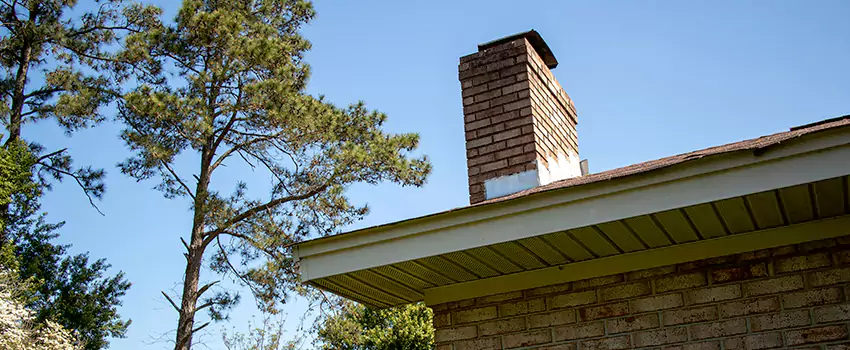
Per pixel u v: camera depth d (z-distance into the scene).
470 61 6.84
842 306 3.86
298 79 17.25
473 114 6.58
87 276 22.61
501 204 3.98
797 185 3.42
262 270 16.31
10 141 19.44
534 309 4.62
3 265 18.36
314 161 16.83
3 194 18.06
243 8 17.88
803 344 3.88
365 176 16.67
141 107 15.55
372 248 4.27
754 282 4.10
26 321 17.22
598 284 4.49
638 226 4.02
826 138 3.38
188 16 16.66
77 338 19.98
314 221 16.81
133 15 19.03
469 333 4.76
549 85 6.88
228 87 17.20
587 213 3.81
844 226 3.97
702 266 4.25
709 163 3.58
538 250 4.33
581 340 4.42
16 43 19.64
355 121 16.98
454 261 4.44
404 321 24.56
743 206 3.78
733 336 4.05
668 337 4.20
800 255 4.04
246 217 17.08
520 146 6.21
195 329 16.41
